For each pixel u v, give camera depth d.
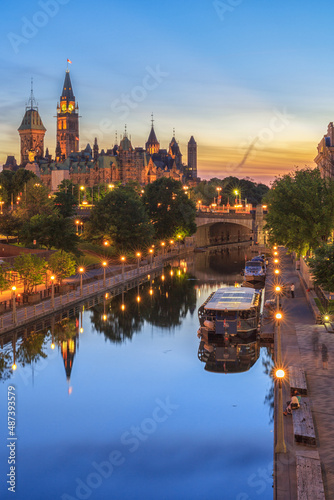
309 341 50.69
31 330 67.88
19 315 68.69
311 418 32.41
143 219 139.12
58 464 35.00
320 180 91.81
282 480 26.62
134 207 139.12
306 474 26.12
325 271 55.72
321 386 38.47
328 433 31.23
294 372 40.28
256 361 54.94
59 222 118.19
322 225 86.44
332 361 44.06
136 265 132.38
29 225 119.19
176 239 178.38
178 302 89.88
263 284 105.44
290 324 58.47
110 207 138.12
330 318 57.94
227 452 35.84
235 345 61.25
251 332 63.16
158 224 172.00
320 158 141.25
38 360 55.78
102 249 145.50
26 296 76.56
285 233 90.50
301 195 88.56
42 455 36.31
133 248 137.12
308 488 24.83
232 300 67.94
